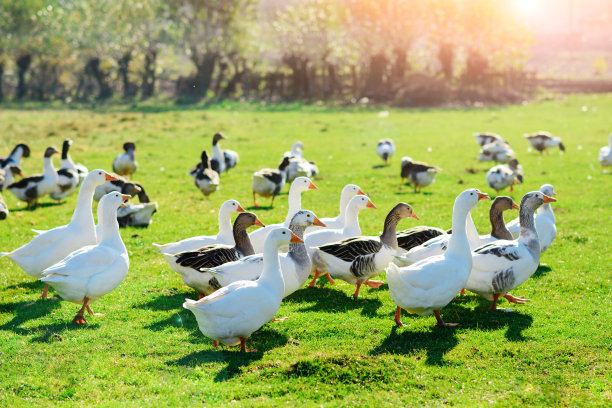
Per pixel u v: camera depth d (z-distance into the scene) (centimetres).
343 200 1320
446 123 4225
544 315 966
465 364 789
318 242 1159
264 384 729
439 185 2162
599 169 2438
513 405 687
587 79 7162
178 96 6550
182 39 6900
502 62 6788
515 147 3100
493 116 4653
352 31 6781
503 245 973
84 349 830
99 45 6825
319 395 705
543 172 2389
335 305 1023
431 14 6562
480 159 2553
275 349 832
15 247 1370
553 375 764
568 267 1225
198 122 4156
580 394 716
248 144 3203
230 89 6538
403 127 4003
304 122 4247
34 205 1836
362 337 876
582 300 1037
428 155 2861
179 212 1769
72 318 950
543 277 1162
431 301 867
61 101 6325
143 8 6706
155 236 1482
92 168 2439
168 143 3192
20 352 813
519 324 927
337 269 1048
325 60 6869
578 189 2048
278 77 6462
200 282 980
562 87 6481
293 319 944
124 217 1574
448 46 6556
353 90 6450
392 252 1055
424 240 1130
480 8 6397
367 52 6800
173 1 6581
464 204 902
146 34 6875
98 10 6800
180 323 930
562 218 1647
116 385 729
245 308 786
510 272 950
